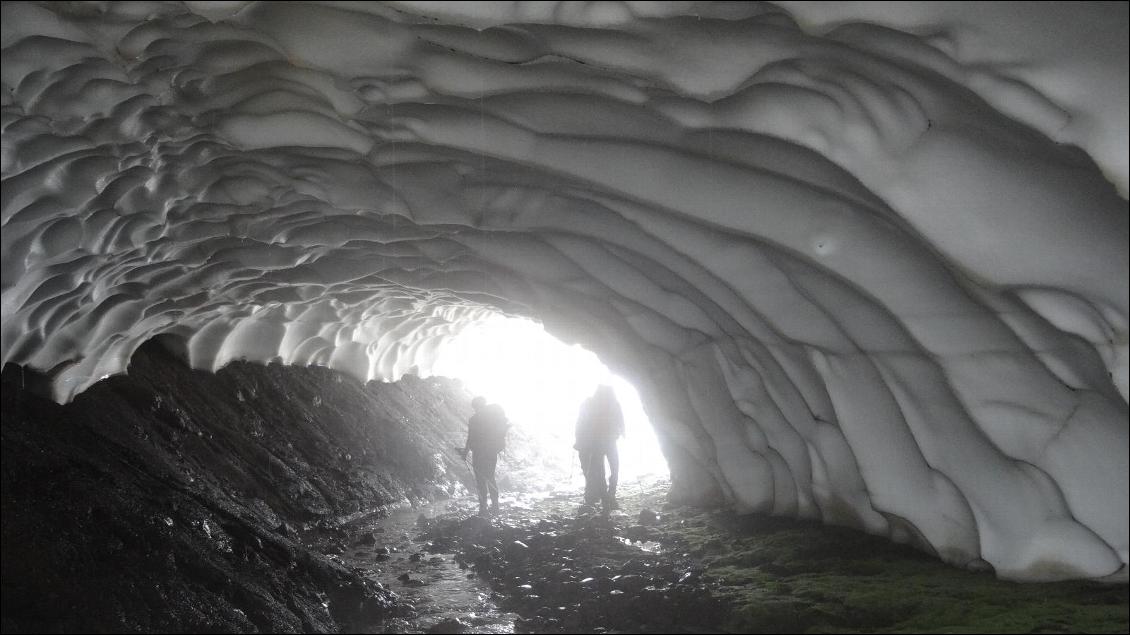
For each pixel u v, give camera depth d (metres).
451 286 11.10
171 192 6.78
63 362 7.91
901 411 6.04
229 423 10.59
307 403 12.87
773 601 5.73
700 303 7.99
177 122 5.82
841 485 7.61
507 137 6.17
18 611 4.88
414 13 4.43
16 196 5.45
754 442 9.00
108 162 5.82
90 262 6.93
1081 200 4.09
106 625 5.07
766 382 8.00
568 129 5.94
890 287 5.34
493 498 11.81
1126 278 4.06
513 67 5.22
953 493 5.89
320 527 9.62
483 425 11.72
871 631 5.04
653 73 4.78
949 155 4.35
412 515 11.53
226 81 5.52
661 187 6.10
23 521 5.45
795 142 4.88
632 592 6.57
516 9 4.29
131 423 8.48
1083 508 4.89
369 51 5.09
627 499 12.28
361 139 6.40
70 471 6.37
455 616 6.46
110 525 5.93
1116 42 3.46
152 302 9.02
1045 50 3.59
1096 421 4.70
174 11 4.61
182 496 7.25
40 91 4.79
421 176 7.14
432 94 5.58
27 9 4.33
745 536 8.19
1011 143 4.16
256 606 6.00
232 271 9.30
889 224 5.12
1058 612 4.63
